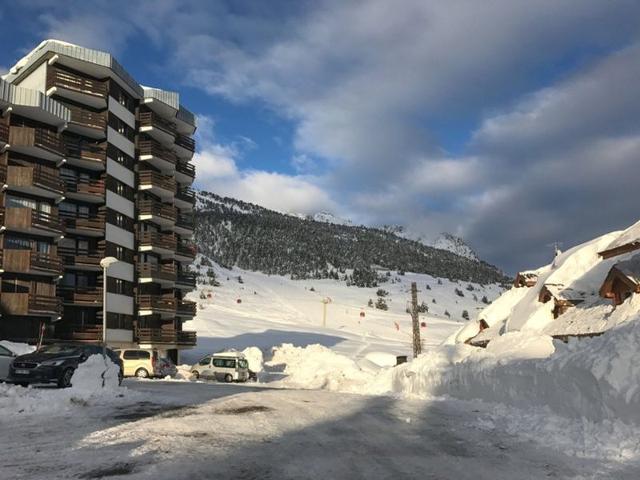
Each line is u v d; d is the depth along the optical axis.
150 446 8.81
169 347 49.84
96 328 42.66
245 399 16.70
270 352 51.16
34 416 12.32
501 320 31.78
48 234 38.75
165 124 52.16
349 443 9.58
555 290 26.19
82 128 43.38
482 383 15.88
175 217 52.59
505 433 10.74
